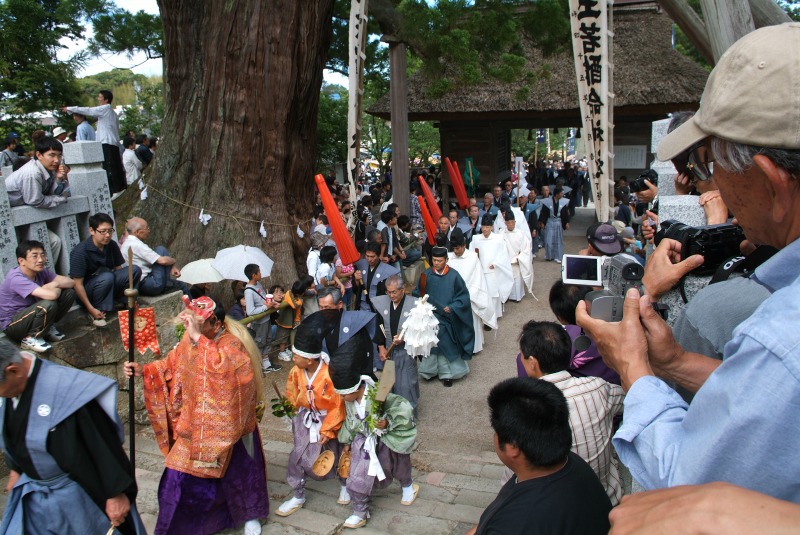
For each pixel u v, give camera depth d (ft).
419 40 32.53
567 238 58.75
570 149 130.62
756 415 2.93
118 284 21.62
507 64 32.81
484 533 7.57
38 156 20.84
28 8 54.75
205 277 27.50
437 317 26.61
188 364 13.91
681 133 4.07
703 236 7.31
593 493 7.62
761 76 3.40
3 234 19.52
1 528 10.91
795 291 3.10
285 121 34.17
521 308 38.22
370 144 100.48
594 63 21.85
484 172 64.34
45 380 10.57
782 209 3.60
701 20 17.89
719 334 5.71
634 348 4.68
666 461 3.58
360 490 14.74
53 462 10.65
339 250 29.40
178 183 34.58
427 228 38.73
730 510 2.59
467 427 23.59
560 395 7.88
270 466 19.58
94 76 87.61
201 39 34.04
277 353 30.58
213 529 14.65
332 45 53.06
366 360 15.15
